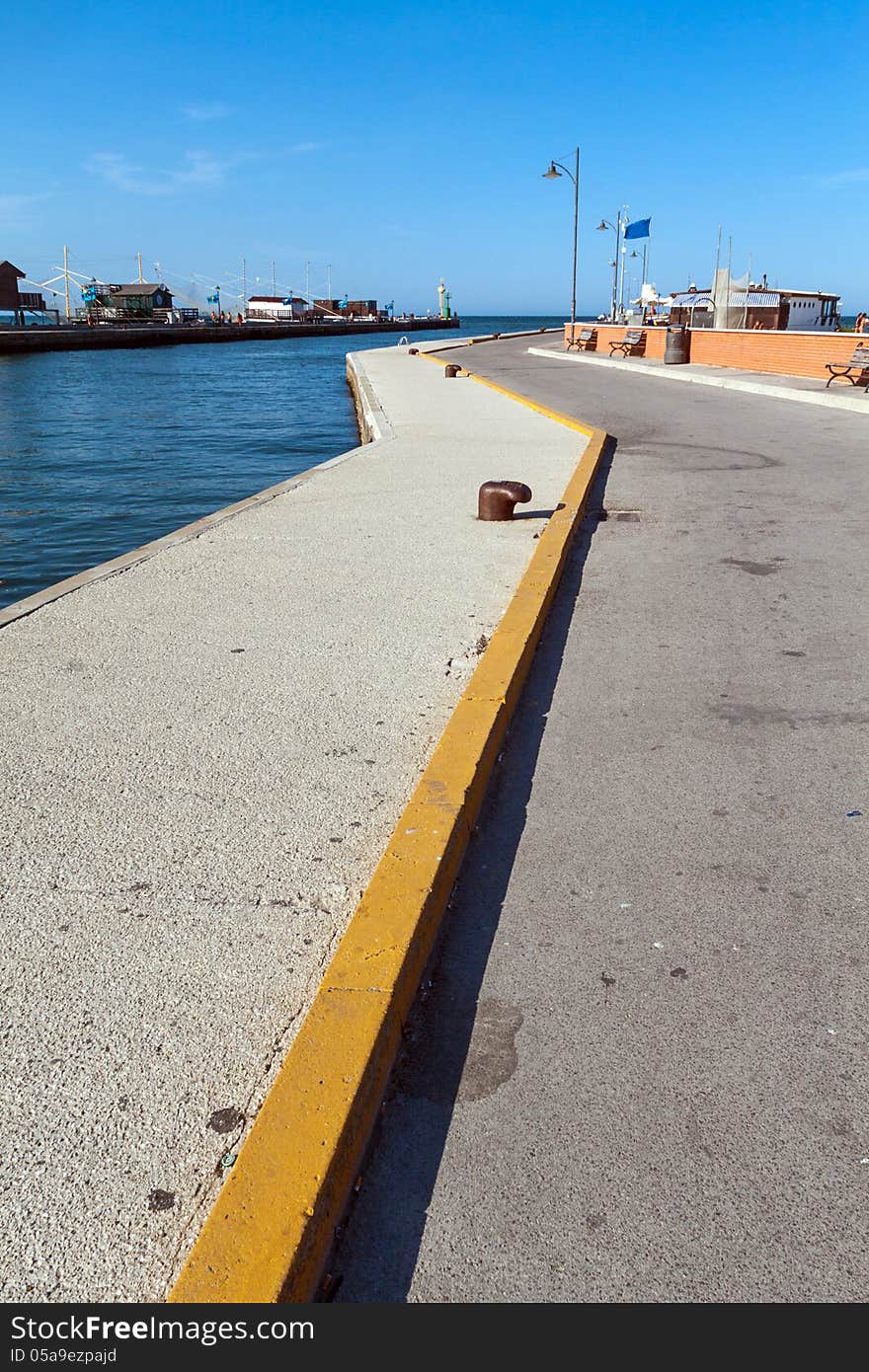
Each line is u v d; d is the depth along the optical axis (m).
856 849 3.27
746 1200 2.03
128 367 57.53
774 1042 2.44
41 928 2.77
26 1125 2.13
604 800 3.63
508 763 3.95
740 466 10.97
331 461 11.27
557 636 5.49
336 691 4.44
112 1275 1.83
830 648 5.19
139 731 4.03
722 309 28.52
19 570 12.33
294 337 114.69
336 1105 2.11
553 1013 2.57
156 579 6.36
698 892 3.06
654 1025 2.52
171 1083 2.24
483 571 6.46
